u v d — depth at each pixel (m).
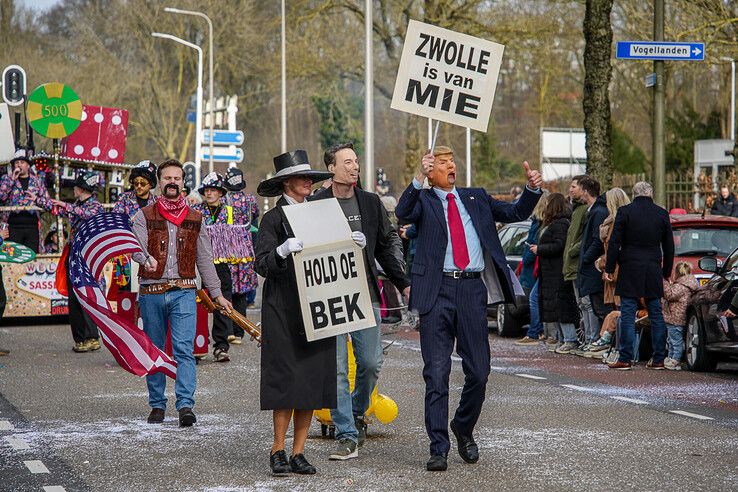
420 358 18.70
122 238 12.60
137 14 73.62
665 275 17.11
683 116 54.75
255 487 9.40
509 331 22.94
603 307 18.80
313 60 57.19
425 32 10.93
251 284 19.98
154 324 12.79
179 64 78.06
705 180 35.53
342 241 9.99
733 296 16.22
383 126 107.38
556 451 10.79
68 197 27.77
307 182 10.34
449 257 10.37
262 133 93.69
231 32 75.06
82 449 11.04
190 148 82.69
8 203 24.20
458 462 10.37
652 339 17.48
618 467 10.05
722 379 16.25
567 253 19.25
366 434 11.80
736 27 35.97
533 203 10.41
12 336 22.67
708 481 9.49
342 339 10.55
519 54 53.53
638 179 36.12
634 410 13.26
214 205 19.05
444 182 10.56
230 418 12.84
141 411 13.36
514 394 14.58
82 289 12.53
